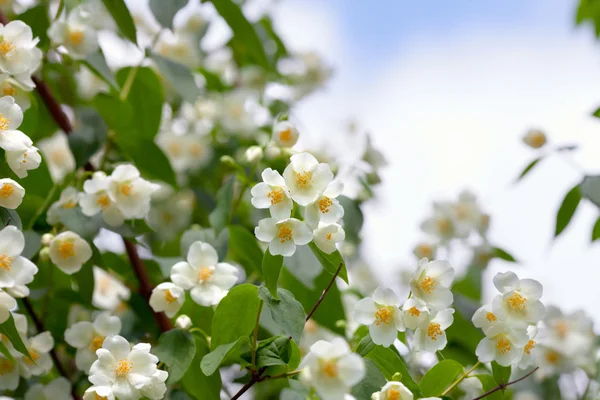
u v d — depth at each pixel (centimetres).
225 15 139
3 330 114
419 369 127
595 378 132
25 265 114
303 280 126
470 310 133
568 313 132
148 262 132
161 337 117
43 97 133
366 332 120
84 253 123
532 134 132
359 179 139
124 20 131
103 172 128
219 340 115
